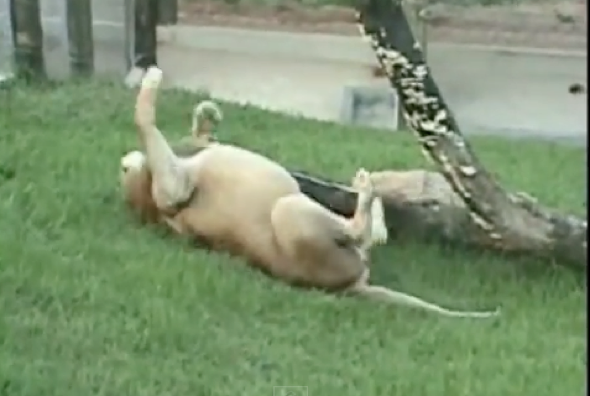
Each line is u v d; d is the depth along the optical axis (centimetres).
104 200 1332
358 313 1128
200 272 1152
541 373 1022
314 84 2233
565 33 2214
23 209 1279
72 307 1061
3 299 1053
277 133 1869
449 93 2195
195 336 1033
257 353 1016
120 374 952
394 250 1330
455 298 1223
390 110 2147
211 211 1228
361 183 1209
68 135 1631
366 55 2252
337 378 986
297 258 1180
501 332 1124
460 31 2242
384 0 1230
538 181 1695
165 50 2334
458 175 1263
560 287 1254
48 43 2253
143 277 1133
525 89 2209
